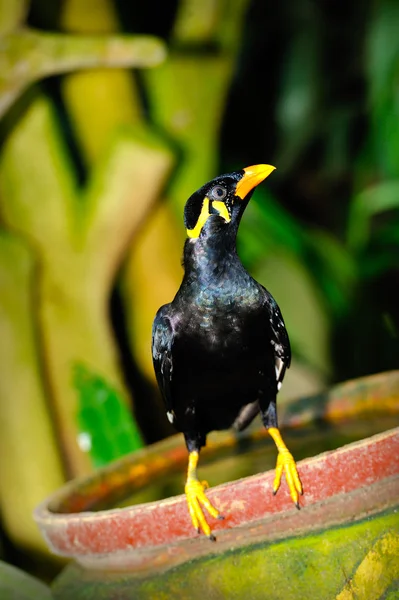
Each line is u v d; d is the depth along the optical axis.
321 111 2.98
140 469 2.14
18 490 2.31
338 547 2.00
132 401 2.36
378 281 2.83
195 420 2.12
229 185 2.08
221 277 2.08
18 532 2.32
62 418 2.33
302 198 3.26
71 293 2.35
